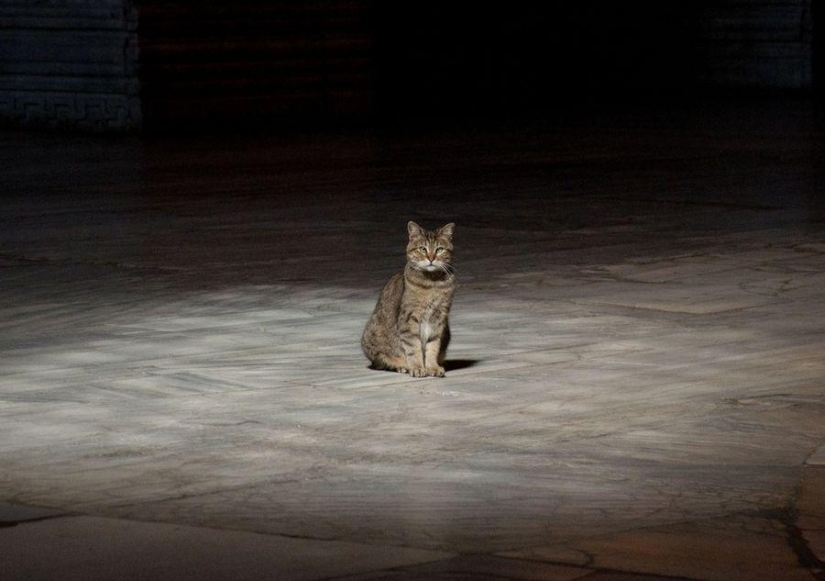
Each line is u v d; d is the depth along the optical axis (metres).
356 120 40.53
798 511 7.22
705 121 39.78
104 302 14.18
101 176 27.47
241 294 14.47
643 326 12.50
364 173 27.31
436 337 10.63
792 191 23.47
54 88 38.38
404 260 16.64
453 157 30.41
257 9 38.34
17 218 21.36
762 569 6.34
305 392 10.10
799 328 12.31
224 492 7.61
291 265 16.38
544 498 7.46
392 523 7.01
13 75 39.19
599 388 10.14
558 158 29.89
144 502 7.43
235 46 38.06
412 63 48.56
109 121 37.41
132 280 15.52
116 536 6.80
